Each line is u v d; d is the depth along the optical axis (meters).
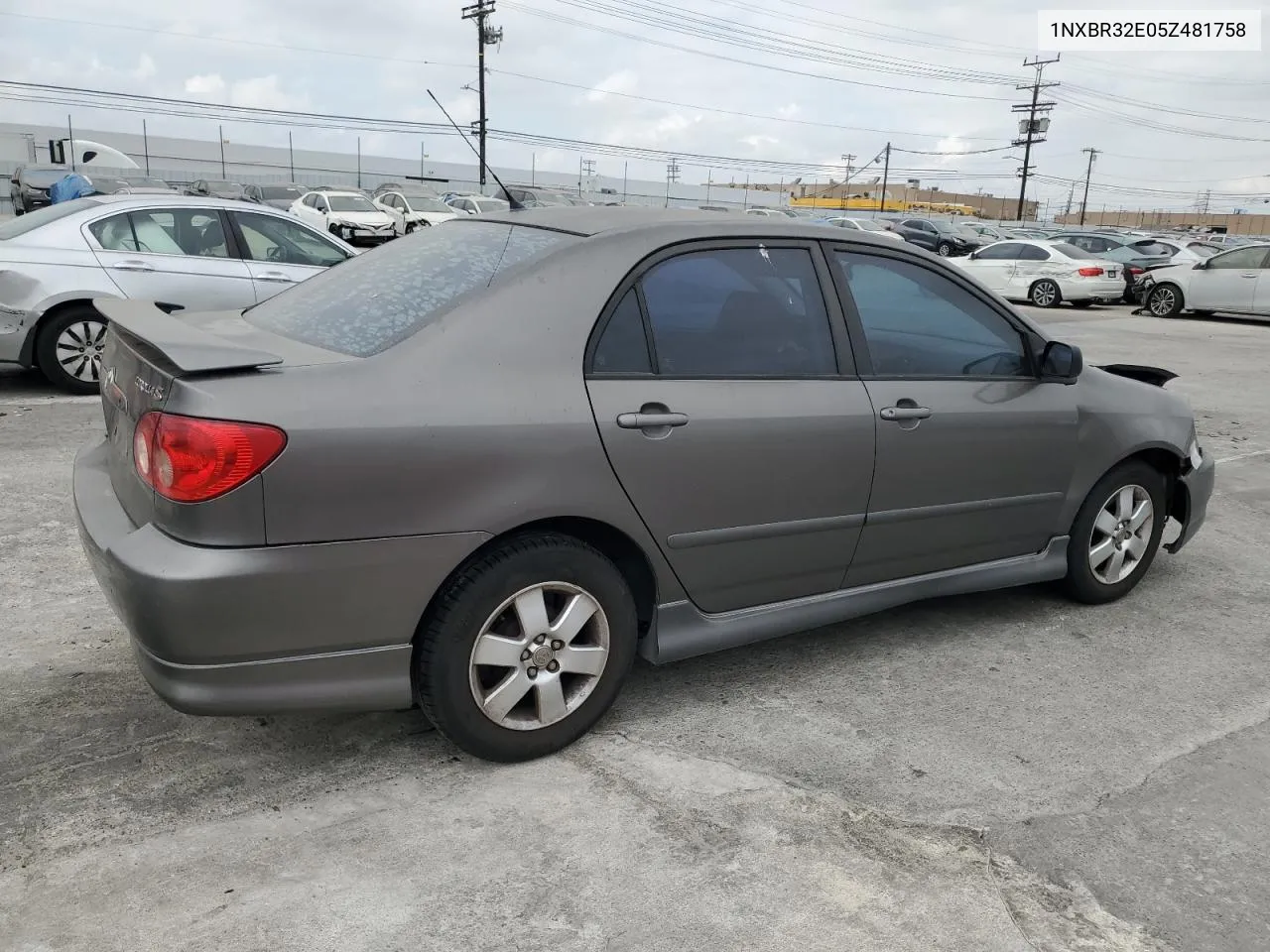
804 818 2.76
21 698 3.20
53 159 30.88
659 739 3.15
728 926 2.33
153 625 2.43
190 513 2.40
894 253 3.62
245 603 2.44
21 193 28.94
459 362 2.70
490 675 2.90
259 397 2.43
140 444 2.55
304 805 2.72
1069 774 3.05
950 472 3.65
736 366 3.16
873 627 4.15
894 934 2.33
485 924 2.30
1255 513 6.13
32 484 5.32
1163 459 4.44
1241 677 3.79
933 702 3.48
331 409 2.49
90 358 7.50
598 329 2.91
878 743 3.18
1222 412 9.53
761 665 3.73
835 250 3.47
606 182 69.44
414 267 3.21
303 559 2.48
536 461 2.73
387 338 2.76
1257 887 2.56
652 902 2.39
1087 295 20.22
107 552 2.52
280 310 3.32
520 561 2.78
